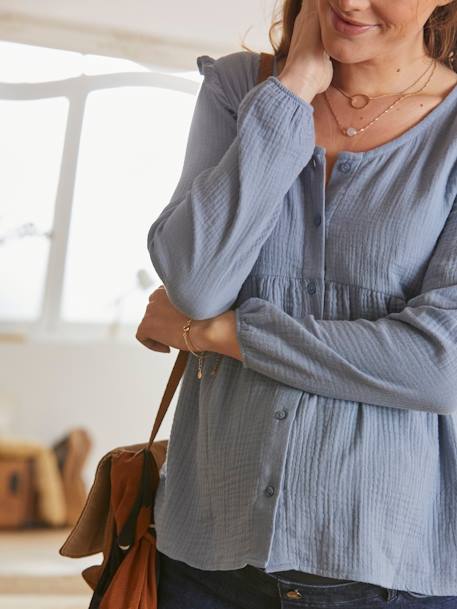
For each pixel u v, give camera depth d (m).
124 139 7.06
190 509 1.48
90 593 5.36
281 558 1.33
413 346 1.33
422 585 1.37
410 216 1.38
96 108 6.99
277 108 1.35
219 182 1.36
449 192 1.41
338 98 1.49
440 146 1.43
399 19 1.32
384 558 1.34
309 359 1.35
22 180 7.00
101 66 6.94
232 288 1.38
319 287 1.40
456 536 1.40
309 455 1.34
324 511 1.33
